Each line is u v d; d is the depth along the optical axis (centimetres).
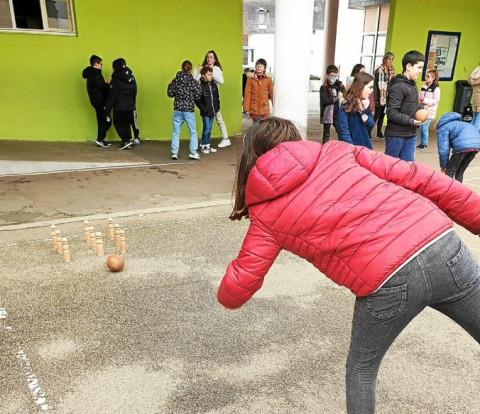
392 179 191
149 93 1008
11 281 379
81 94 937
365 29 1750
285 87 662
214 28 1038
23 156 791
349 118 544
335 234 170
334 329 316
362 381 190
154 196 648
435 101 1010
